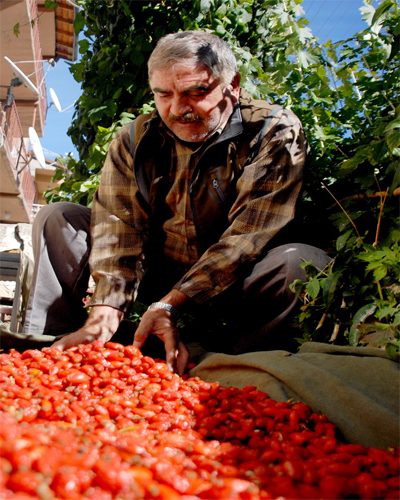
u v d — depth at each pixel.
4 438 1.01
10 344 2.36
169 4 3.75
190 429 1.51
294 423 1.49
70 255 2.70
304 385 1.65
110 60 3.69
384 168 2.86
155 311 2.34
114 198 2.69
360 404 1.53
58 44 11.80
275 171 2.50
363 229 2.79
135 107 3.78
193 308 2.71
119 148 2.74
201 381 1.92
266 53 3.87
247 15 3.68
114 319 2.42
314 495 1.07
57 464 0.96
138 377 1.89
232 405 1.68
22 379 1.71
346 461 1.23
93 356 1.93
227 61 2.40
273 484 1.09
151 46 3.60
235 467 1.16
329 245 3.10
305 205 3.16
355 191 2.91
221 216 2.61
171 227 2.71
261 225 2.46
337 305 2.53
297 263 2.46
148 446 1.21
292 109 3.31
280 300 2.51
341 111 3.29
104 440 1.16
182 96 2.35
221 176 2.55
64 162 4.38
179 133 2.47
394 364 1.71
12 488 0.89
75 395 1.68
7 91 10.45
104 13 3.85
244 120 2.59
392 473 1.17
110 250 2.60
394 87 3.00
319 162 3.09
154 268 2.84
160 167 2.64
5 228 4.70
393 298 2.32
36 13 9.74
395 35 2.70
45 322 2.68
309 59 3.45
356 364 1.75
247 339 2.62
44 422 1.36
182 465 1.12
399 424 1.43
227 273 2.40
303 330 2.62
